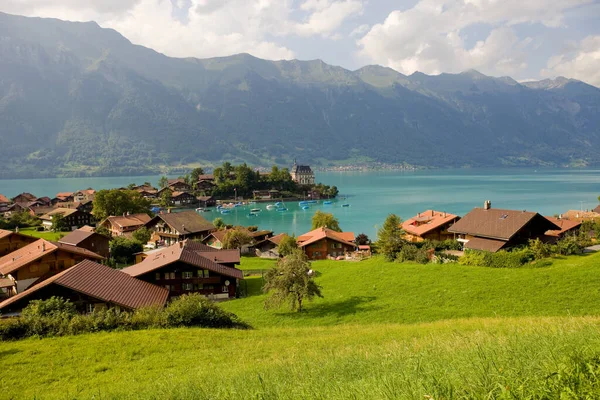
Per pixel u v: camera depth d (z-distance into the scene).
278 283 41.81
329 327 32.12
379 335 25.70
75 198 185.88
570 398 6.14
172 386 15.30
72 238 75.44
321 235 81.50
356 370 13.09
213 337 27.88
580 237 64.38
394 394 7.93
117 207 124.56
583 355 7.77
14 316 34.50
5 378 21.02
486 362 8.76
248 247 90.50
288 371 14.64
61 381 20.39
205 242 94.88
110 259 73.50
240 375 15.48
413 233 77.50
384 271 52.31
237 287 52.72
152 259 55.53
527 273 42.47
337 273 55.88
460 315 34.19
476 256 51.03
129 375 20.47
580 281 37.25
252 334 29.23
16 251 60.97
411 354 13.08
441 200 185.88
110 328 30.11
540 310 32.69
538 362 8.16
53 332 28.61
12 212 141.75
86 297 36.84
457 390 7.10
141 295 40.16
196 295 35.84
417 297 40.69
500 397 6.44
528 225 57.25
